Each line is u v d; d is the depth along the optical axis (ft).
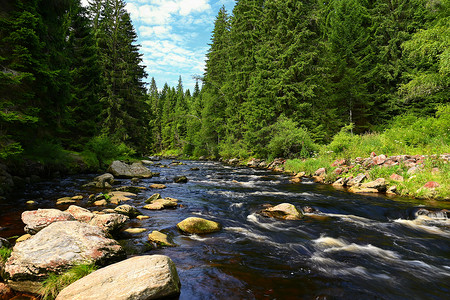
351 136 56.24
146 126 100.58
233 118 101.50
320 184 40.65
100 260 11.23
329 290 10.59
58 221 13.43
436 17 67.92
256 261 13.37
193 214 22.58
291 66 69.67
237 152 96.68
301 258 13.98
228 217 22.27
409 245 16.30
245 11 98.68
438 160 32.32
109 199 25.96
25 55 27.68
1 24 27.12
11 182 29.66
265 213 23.25
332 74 82.53
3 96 26.78
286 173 56.70
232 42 108.78
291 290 10.44
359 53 88.89
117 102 82.58
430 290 10.91
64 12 39.55
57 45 37.99
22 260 10.46
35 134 35.63
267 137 72.13
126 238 15.78
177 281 10.29
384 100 85.97
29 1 30.25
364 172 37.96
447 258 14.43
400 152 43.57
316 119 74.43
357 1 94.22
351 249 15.57
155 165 80.74
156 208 23.77
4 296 9.73
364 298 10.11
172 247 14.92
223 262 13.07
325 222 21.18
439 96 64.28
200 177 51.06
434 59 68.28
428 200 27.14
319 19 76.02
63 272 10.41
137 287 8.68
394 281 11.63
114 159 64.18
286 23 74.08
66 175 44.45
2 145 25.62
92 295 8.37
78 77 56.54
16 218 18.93
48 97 35.27
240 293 10.03
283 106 75.20
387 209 24.52
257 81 76.48
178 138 185.68
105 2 91.45
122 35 89.81
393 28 85.46
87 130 56.80
